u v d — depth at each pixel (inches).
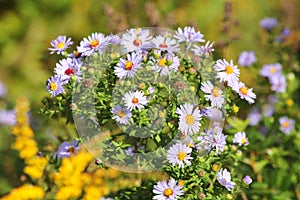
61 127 40.3
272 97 47.6
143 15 53.7
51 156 38.9
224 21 47.4
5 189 41.2
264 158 44.1
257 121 46.4
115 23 47.4
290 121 45.5
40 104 47.7
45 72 50.8
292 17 57.6
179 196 35.4
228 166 38.1
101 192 37.7
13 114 44.3
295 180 44.6
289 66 48.1
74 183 36.4
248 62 47.7
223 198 35.4
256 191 42.0
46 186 38.2
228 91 35.6
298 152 45.1
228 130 42.7
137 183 38.2
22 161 41.6
